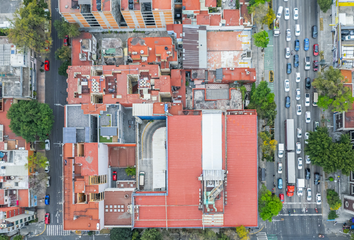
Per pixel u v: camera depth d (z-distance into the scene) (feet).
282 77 306.35
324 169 278.67
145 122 302.25
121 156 299.58
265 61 306.76
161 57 280.31
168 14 269.64
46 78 311.88
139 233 288.92
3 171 285.23
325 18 306.14
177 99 298.97
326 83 274.98
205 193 261.03
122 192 278.46
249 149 271.90
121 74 275.59
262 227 301.63
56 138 309.42
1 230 269.85
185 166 272.10
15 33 272.31
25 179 287.89
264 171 297.94
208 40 305.32
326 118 304.30
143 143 299.38
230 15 294.05
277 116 305.32
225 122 271.28
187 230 292.20
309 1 306.35
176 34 294.46
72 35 284.00
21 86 285.84
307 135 301.84
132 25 299.17
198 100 302.45
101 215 269.23
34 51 304.30
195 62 292.61
